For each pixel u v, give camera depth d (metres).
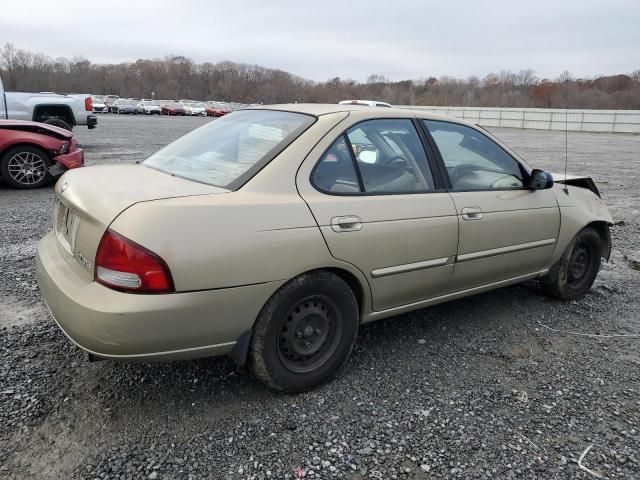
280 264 2.58
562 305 4.39
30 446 2.36
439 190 3.37
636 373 3.29
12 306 3.80
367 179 3.04
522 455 2.46
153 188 2.65
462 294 3.63
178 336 2.39
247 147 2.97
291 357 2.81
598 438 2.62
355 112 3.14
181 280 2.32
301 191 2.75
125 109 55.22
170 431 2.52
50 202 7.46
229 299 2.46
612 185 11.45
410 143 3.34
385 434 2.57
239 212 2.50
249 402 2.78
